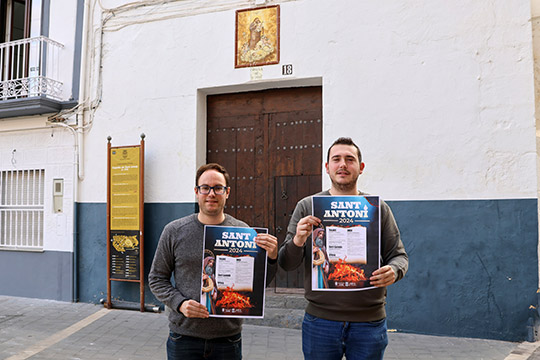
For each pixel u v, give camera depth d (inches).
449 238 203.6
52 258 279.4
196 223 95.6
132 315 242.1
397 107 214.5
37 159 288.7
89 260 271.6
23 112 282.2
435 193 206.7
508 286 193.6
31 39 278.5
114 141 268.7
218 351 92.1
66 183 278.5
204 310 87.6
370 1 221.1
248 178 251.4
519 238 193.2
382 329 95.2
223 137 257.9
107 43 274.1
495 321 195.0
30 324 224.8
